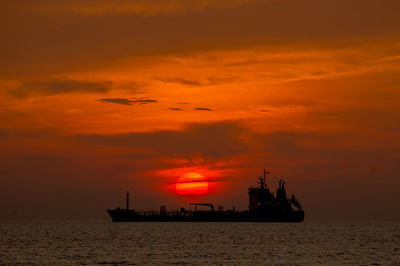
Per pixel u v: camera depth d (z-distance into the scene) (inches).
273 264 4869.6
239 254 5738.2
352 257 5457.7
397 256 5546.3
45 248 6520.7
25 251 6127.0
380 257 5457.7
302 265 4803.2
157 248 6461.6
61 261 5078.7
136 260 5172.2
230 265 4810.5
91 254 5738.2
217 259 5251.0
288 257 5438.0
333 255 5639.8
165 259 5251.0
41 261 5078.7
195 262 5017.2
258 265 4800.7
